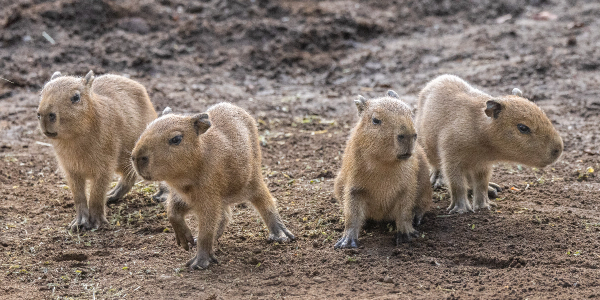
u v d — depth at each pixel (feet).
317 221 43.68
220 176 36.58
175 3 96.43
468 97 45.85
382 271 35.40
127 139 47.14
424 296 32.07
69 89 42.16
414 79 79.87
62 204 48.49
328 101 74.13
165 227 43.29
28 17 86.22
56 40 84.17
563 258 36.17
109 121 44.91
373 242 40.27
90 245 41.09
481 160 44.91
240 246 40.19
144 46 84.99
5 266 37.65
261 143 61.05
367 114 38.27
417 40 91.61
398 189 39.40
